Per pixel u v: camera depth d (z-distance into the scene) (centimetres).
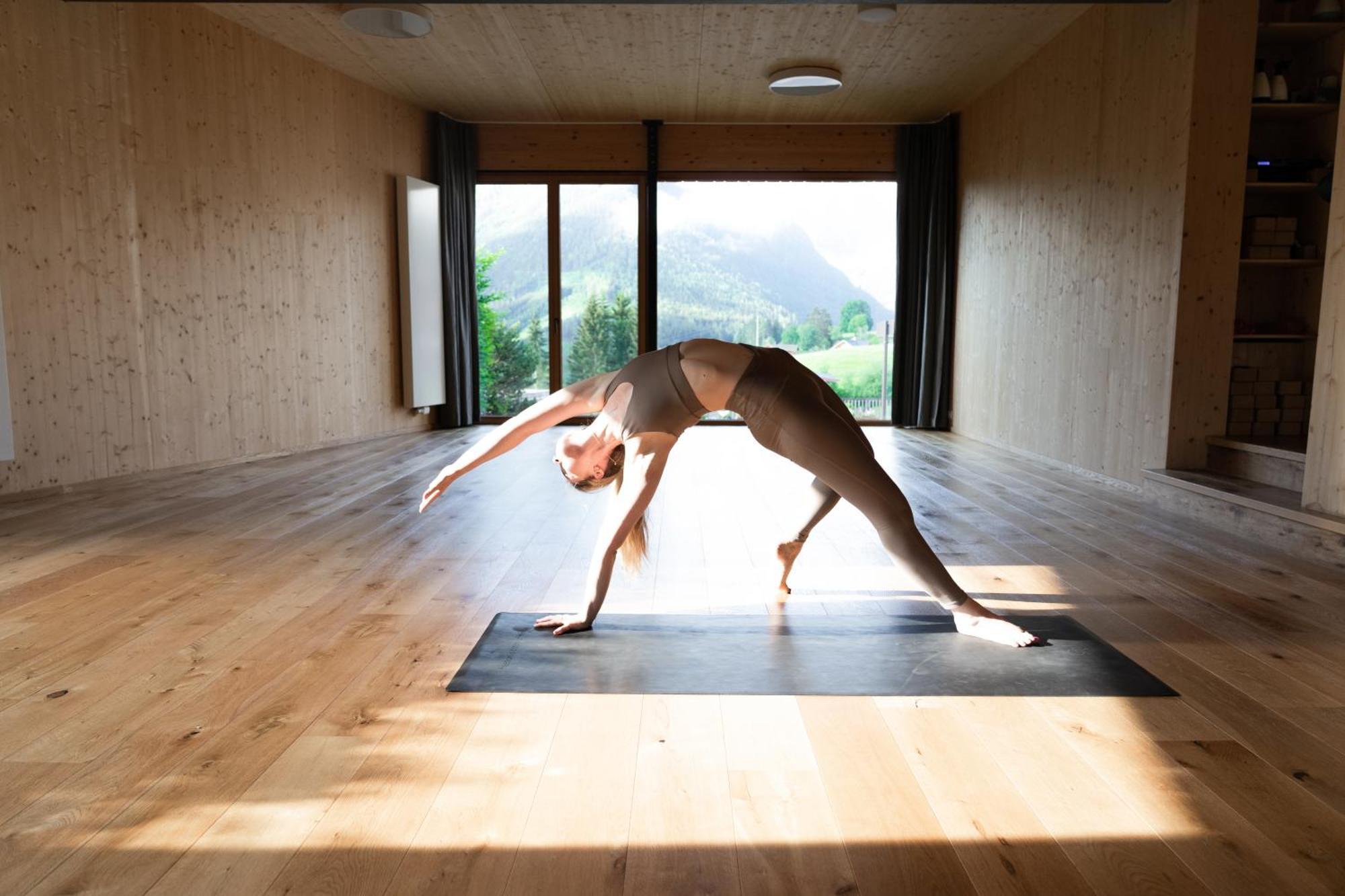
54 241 482
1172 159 460
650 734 192
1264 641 251
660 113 805
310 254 675
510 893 138
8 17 453
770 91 732
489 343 866
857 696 212
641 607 284
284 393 654
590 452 261
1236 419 473
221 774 174
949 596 252
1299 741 189
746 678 222
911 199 827
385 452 668
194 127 568
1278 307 508
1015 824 158
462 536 383
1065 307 586
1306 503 359
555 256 851
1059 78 596
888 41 616
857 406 888
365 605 285
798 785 171
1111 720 199
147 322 541
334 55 658
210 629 260
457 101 773
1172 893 138
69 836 153
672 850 149
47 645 246
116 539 375
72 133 490
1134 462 499
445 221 811
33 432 475
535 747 186
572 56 651
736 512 440
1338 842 152
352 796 166
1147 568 331
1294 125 494
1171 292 462
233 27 593
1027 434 648
